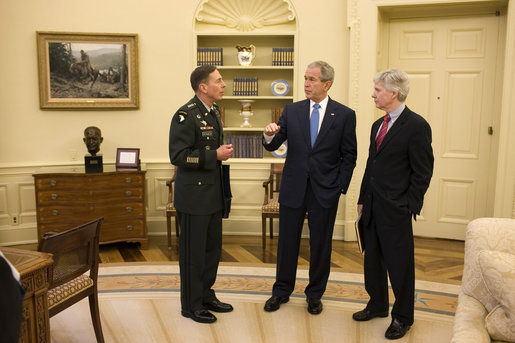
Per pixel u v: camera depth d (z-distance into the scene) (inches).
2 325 47.8
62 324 117.0
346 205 194.1
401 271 108.2
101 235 178.4
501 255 72.2
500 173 175.2
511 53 169.5
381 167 108.6
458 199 193.3
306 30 194.1
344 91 194.4
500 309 71.1
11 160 191.5
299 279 148.0
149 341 108.7
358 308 126.8
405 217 107.0
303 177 118.4
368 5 183.3
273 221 205.2
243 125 204.1
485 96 185.0
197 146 114.8
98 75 194.7
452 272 157.8
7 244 191.3
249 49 198.7
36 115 192.9
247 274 153.3
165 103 201.0
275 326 116.2
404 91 105.1
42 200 175.2
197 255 116.1
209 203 115.0
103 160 199.8
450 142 192.1
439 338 110.6
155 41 197.8
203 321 117.4
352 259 171.8
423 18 189.3
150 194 203.6
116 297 133.5
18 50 188.5
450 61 188.2
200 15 197.9
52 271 83.7
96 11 193.3
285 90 201.9
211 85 113.7
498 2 175.2
